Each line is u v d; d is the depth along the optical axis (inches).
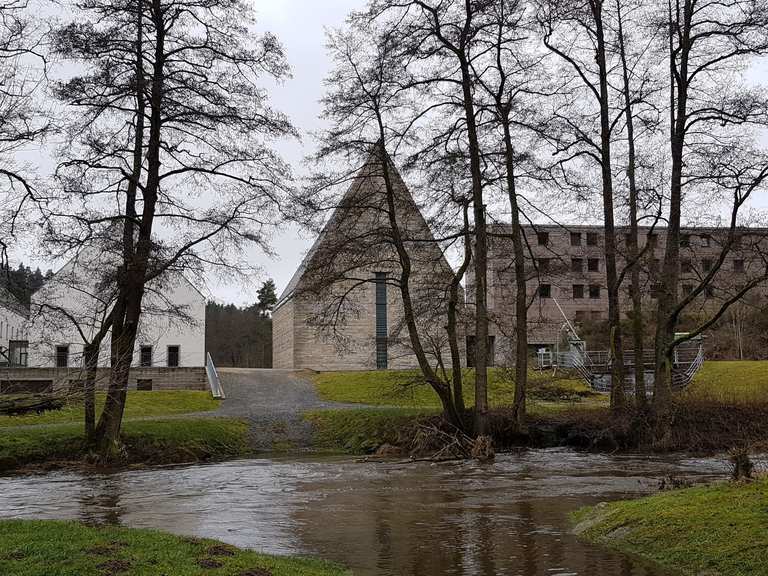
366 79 1057.5
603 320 2331.4
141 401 1481.3
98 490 738.2
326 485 748.6
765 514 394.6
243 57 954.1
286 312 2256.4
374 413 1277.1
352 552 435.5
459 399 1143.6
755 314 1982.0
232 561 361.4
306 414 1364.4
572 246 2475.4
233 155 969.5
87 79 880.3
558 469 848.9
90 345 898.7
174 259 940.0
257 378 1860.2
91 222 890.7
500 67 1087.6
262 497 668.1
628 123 1114.1
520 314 1140.5
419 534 483.5
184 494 696.4
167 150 956.0
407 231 1139.9
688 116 1000.2
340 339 1209.4
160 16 924.6
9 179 712.4
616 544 427.8
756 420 1067.3
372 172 1123.9
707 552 368.8
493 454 1006.4
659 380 1059.3
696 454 979.3
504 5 1016.9
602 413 1151.0
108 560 346.9
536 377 1533.0
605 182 1114.1
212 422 1224.2
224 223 970.7
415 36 1031.6
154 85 900.0
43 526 430.3
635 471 807.7
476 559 411.2
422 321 1416.1
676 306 1042.1
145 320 1809.8
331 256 1090.7
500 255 1291.8
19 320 1182.3
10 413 425.7
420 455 1042.7
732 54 963.3
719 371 1499.8
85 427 1037.8
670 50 1019.3
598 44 1104.8
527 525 504.1
